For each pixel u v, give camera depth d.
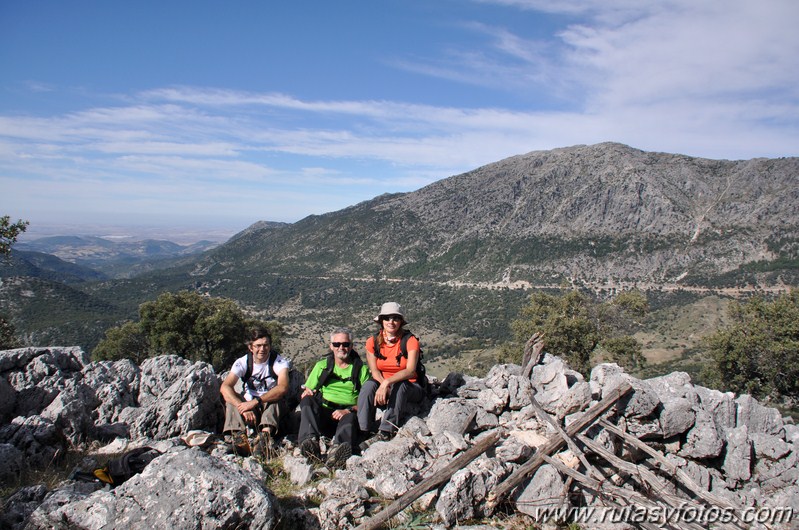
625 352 31.86
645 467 5.44
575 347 32.75
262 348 6.74
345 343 6.70
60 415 6.51
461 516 4.84
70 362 7.89
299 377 8.02
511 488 5.06
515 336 36.53
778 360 27.38
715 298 129.12
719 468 5.95
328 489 5.24
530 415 6.48
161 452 5.84
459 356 120.50
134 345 36.62
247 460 5.88
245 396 6.92
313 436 6.34
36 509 4.32
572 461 5.33
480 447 5.33
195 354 34.03
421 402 7.24
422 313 192.00
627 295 34.97
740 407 6.59
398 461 5.58
